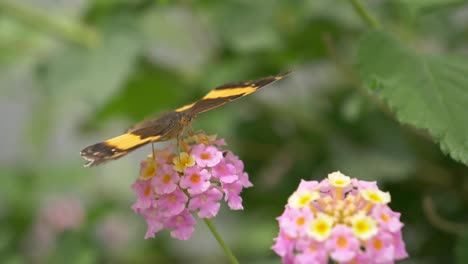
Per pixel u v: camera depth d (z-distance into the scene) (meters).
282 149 0.77
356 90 0.71
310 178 0.75
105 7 0.74
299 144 0.75
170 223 0.58
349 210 0.55
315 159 0.75
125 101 0.78
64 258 0.74
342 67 0.69
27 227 0.80
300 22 0.74
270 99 0.77
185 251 0.86
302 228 0.55
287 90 0.78
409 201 0.74
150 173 0.58
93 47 0.73
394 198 0.74
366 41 0.64
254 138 0.77
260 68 0.75
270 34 0.73
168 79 0.76
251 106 0.76
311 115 0.75
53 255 0.74
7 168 0.86
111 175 0.92
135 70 0.75
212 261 0.83
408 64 0.63
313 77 0.78
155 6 0.73
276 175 0.76
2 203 0.81
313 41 0.74
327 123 0.75
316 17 0.73
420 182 0.73
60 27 0.74
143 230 0.86
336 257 0.54
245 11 0.74
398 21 0.73
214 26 0.74
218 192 0.58
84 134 0.87
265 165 0.77
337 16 0.73
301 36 0.74
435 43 0.75
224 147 0.76
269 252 0.77
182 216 0.58
